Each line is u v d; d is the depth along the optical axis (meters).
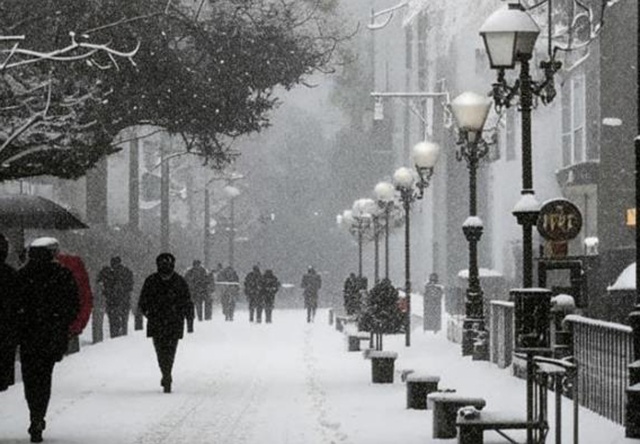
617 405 38.75
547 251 57.41
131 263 135.12
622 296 69.38
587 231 120.25
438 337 87.56
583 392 43.09
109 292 91.19
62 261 59.53
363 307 82.31
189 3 85.44
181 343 86.25
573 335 44.28
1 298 35.91
